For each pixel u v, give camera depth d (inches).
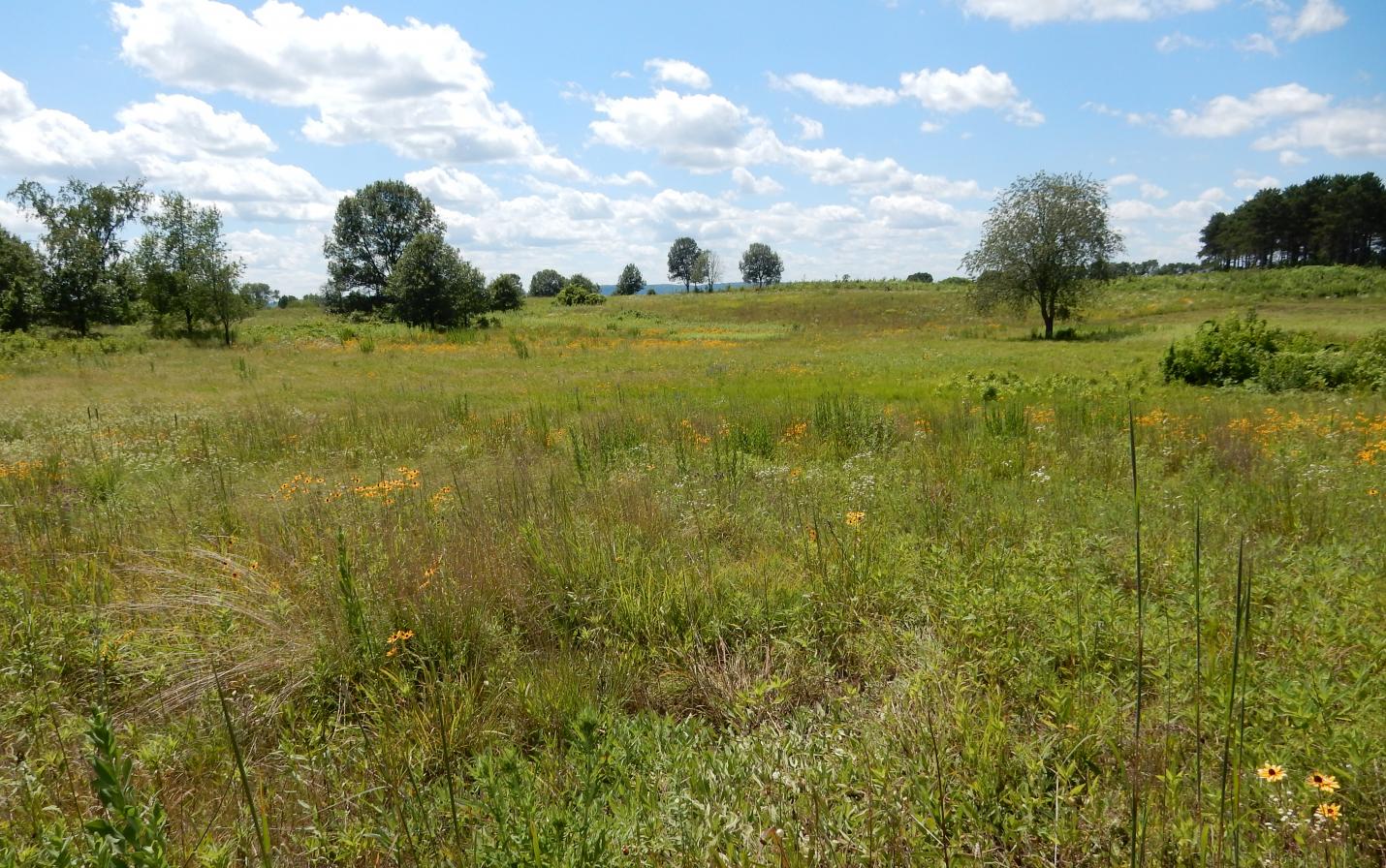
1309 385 564.4
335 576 164.7
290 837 96.3
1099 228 1526.8
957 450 332.8
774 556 194.5
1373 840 89.1
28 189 1681.8
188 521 236.2
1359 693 105.8
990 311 1710.1
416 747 117.1
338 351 1385.3
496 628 155.4
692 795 99.5
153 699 131.9
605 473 295.0
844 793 98.4
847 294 3184.1
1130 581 167.6
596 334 1846.7
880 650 143.9
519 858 84.0
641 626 159.2
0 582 173.9
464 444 412.8
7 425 503.5
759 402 571.8
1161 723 109.7
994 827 94.5
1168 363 672.4
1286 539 192.7
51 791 106.1
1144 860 82.6
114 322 1818.4
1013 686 125.6
